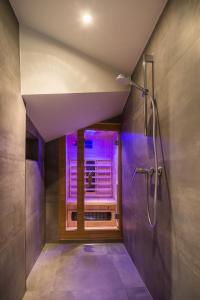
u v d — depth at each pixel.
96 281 1.85
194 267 0.93
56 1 1.36
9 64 1.39
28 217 1.94
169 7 1.20
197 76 0.90
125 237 2.66
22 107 1.70
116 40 1.66
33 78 1.71
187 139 0.99
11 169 1.37
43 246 2.68
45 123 2.29
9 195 1.33
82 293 1.67
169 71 1.21
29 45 1.70
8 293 1.30
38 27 1.65
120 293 1.67
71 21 1.52
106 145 4.02
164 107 1.29
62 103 1.98
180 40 1.06
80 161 2.90
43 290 1.71
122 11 1.37
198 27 0.89
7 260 1.28
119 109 2.70
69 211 3.03
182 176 1.05
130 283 1.81
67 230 2.84
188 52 0.98
